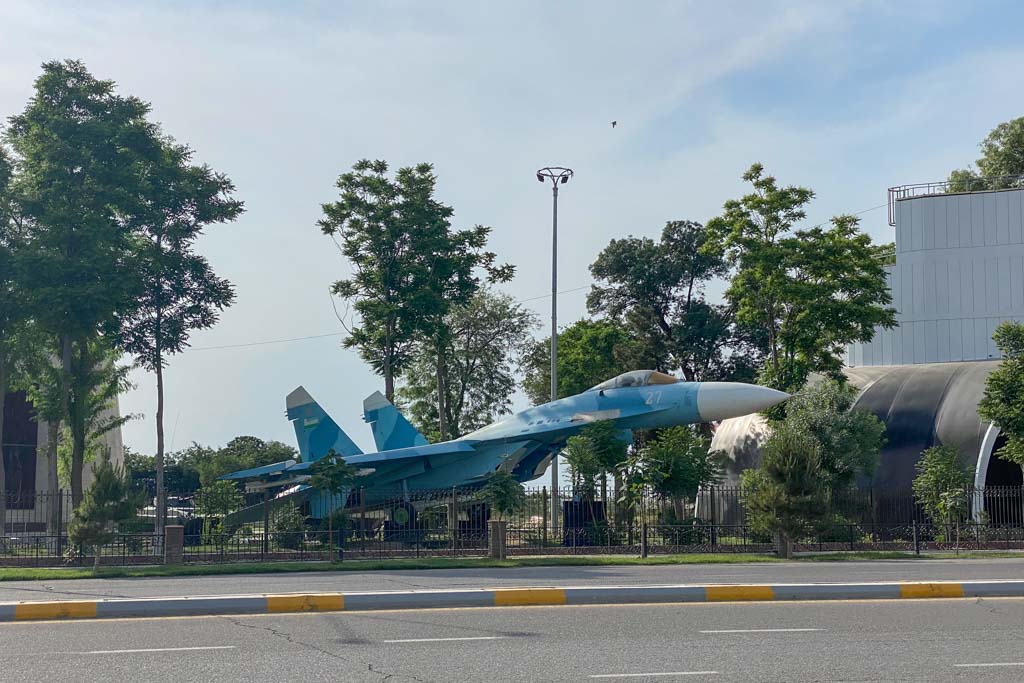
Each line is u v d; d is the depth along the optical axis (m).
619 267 78.06
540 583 18.78
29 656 11.52
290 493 40.31
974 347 56.97
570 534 33.38
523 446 39.53
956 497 35.41
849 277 43.53
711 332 74.50
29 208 39.69
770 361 45.50
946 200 58.53
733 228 44.38
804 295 42.62
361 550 30.22
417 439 43.97
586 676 10.19
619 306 79.19
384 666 10.77
